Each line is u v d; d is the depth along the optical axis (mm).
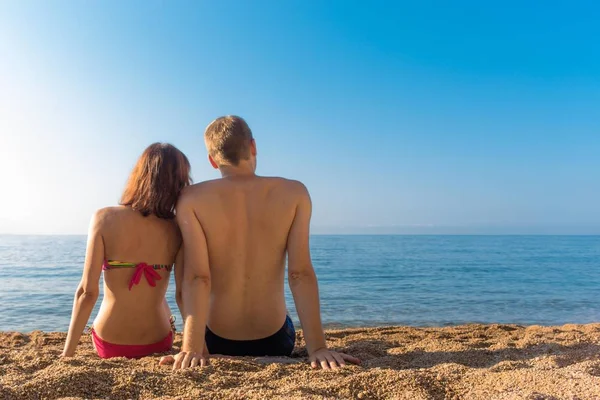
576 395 1792
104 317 2854
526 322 9281
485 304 11812
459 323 9117
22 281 17359
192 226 2588
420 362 2801
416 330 5734
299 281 2627
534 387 1936
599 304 11836
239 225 2625
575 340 3795
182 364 2330
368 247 63750
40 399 1840
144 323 2881
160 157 2854
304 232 2641
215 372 2225
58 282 16969
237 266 2658
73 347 2713
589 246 73750
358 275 21969
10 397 1826
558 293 14414
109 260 2791
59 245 65438
